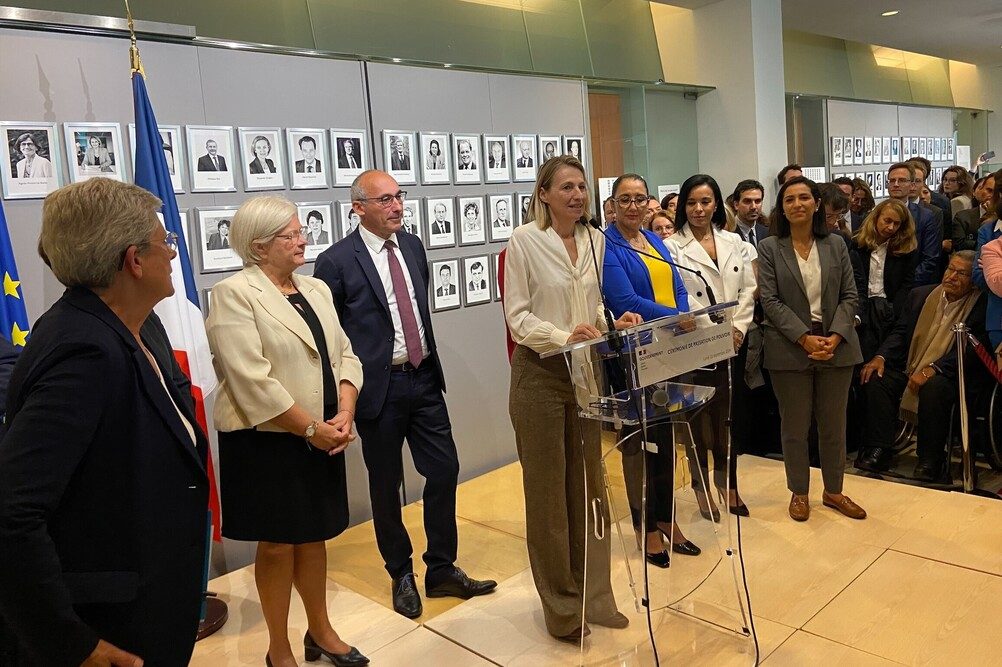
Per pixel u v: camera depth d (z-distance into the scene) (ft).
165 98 10.56
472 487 14.03
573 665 8.08
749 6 19.83
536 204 8.06
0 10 9.12
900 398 14.21
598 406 6.91
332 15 13.61
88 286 4.22
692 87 20.36
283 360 7.41
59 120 9.64
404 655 8.50
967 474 12.53
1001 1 22.81
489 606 9.53
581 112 16.71
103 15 10.79
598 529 7.09
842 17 23.77
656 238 9.98
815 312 11.37
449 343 14.15
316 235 12.23
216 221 11.06
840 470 11.62
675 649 6.98
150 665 4.25
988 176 18.03
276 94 11.73
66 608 3.76
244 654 8.75
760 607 8.99
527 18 17.53
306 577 8.16
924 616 8.59
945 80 34.32
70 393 3.85
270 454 7.41
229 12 12.23
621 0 20.40
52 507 3.79
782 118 21.09
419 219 13.61
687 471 7.11
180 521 4.37
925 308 13.88
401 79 13.33
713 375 7.29
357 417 9.63
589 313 8.16
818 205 11.34
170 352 5.14
